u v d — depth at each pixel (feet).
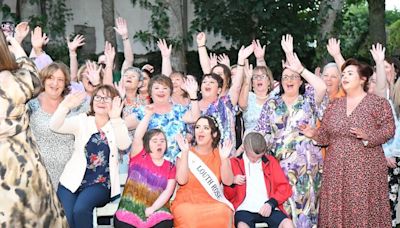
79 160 16.43
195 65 48.49
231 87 19.80
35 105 16.69
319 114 18.15
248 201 17.71
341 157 16.69
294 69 17.87
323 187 17.15
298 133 17.89
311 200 17.85
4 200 11.55
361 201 16.52
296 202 17.79
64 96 17.04
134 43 50.52
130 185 17.04
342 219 16.75
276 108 18.19
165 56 24.97
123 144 16.76
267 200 17.62
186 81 18.97
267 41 46.73
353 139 16.66
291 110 18.02
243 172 17.85
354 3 55.06
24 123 12.06
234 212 17.75
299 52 46.75
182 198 17.34
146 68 24.68
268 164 17.84
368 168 16.58
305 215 17.79
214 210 16.97
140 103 21.35
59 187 16.47
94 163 16.44
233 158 18.16
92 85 20.95
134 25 50.90
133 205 16.92
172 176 17.13
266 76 21.02
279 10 46.29
